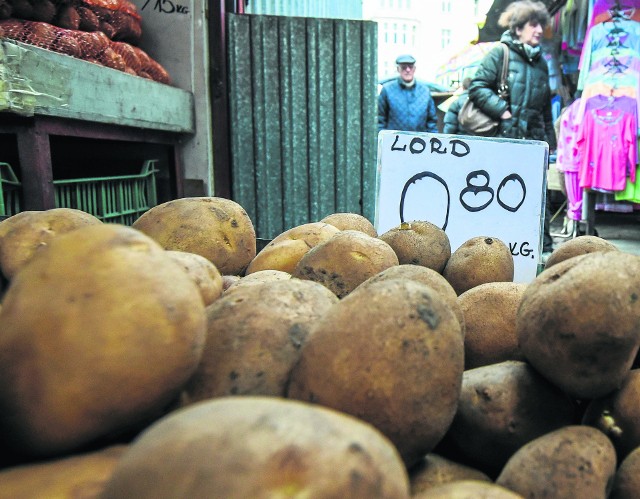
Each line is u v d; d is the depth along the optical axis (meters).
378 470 0.36
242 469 0.33
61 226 1.05
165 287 0.51
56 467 0.47
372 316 0.57
